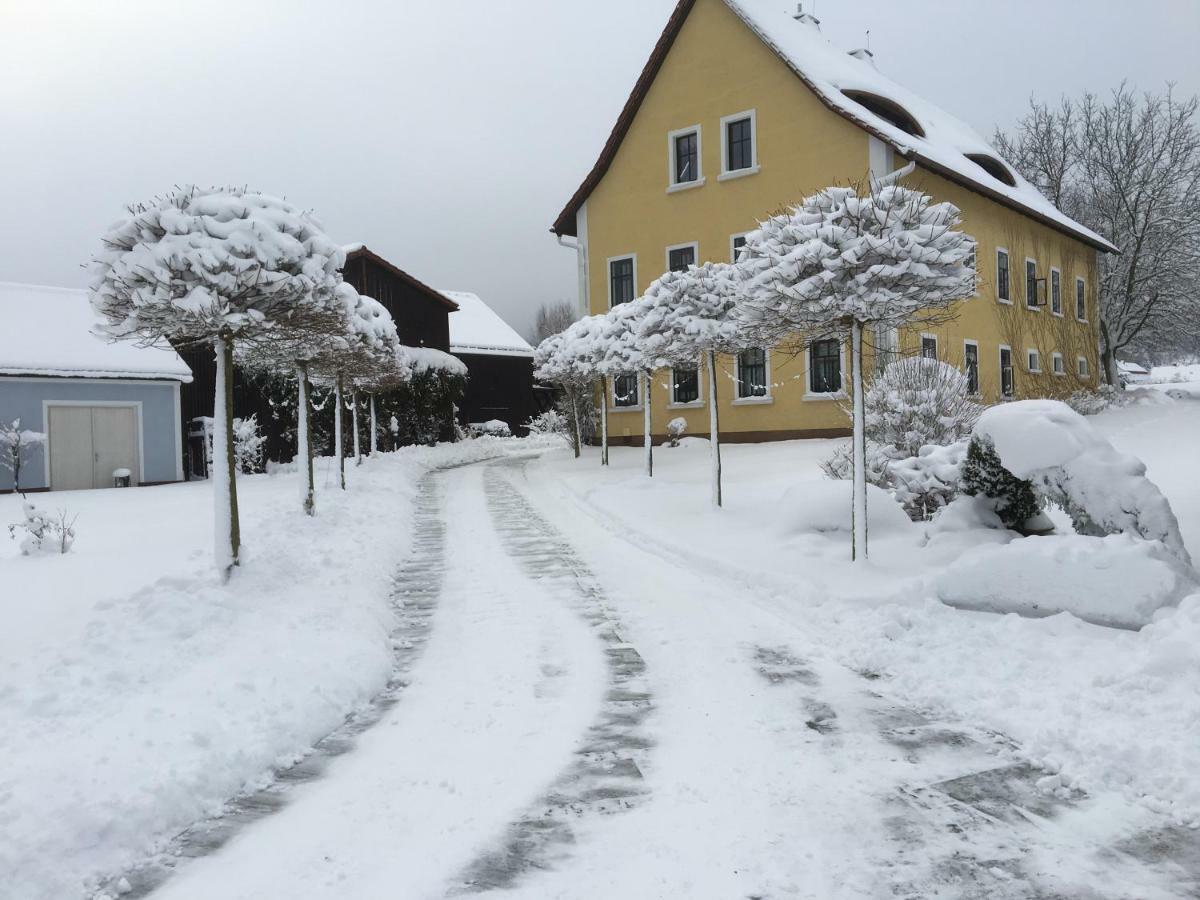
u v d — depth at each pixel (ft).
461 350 139.64
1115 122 101.35
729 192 76.43
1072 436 23.57
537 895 10.46
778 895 10.31
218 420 26.78
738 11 74.18
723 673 19.57
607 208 85.87
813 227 26.32
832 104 67.10
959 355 71.87
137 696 16.93
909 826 12.01
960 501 28.99
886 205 25.93
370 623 23.36
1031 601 20.71
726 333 39.81
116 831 12.05
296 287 25.27
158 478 80.18
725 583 28.43
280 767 15.05
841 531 31.81
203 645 20.16
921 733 15.62
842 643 21.16
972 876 10.65
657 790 13.46
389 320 56.08
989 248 79.36
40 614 22.76
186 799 13.14
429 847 11.84
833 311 26.43
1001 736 15.35
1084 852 11.20
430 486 65.26
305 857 11.71
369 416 90.74
